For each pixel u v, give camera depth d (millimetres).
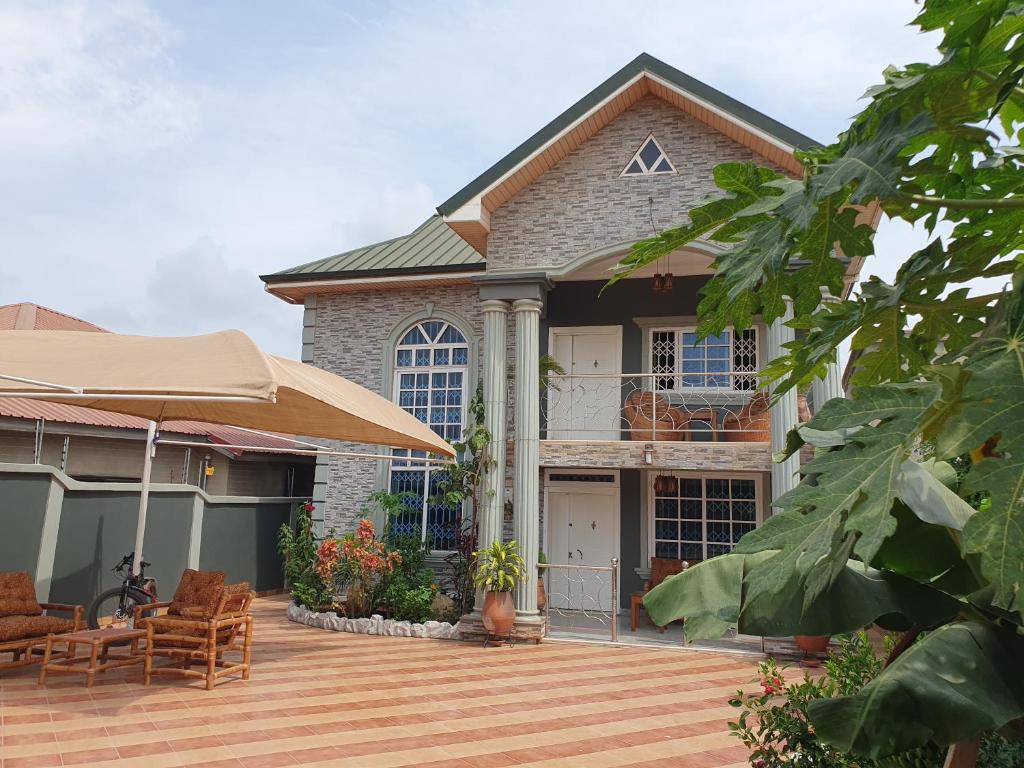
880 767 3537
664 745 7125
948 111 2133
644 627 13414
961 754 2732
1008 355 1790
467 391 15758
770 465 11875
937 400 1765
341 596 14672
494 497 12484
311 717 7766
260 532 17062
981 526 1592
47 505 11281
